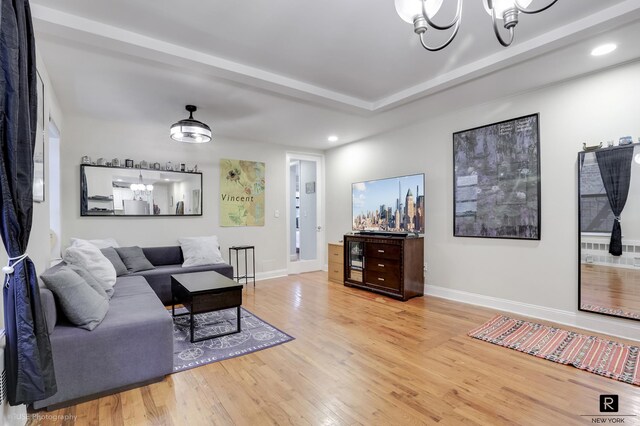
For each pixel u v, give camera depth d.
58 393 1.89
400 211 4.71
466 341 2.81
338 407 1.89
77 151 4.08
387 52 2.66
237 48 2.58
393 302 4.07
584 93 3.03
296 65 2.89
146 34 2.36
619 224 2.84
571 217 3.12
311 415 1.82
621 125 2.82
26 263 1.54
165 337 2.21
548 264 3.28
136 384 2.12
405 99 3.54
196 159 4.97
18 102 1.46
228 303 2.96
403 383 2.14
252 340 2.87
